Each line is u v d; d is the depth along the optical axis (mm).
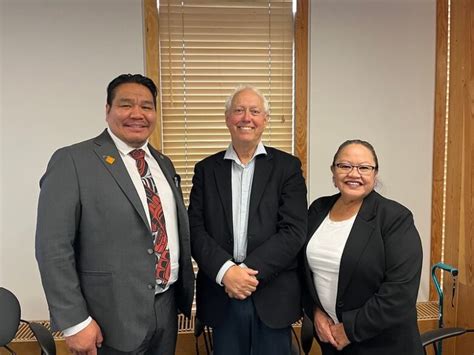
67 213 1292
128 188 1371
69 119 2191
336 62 2297
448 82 2332
